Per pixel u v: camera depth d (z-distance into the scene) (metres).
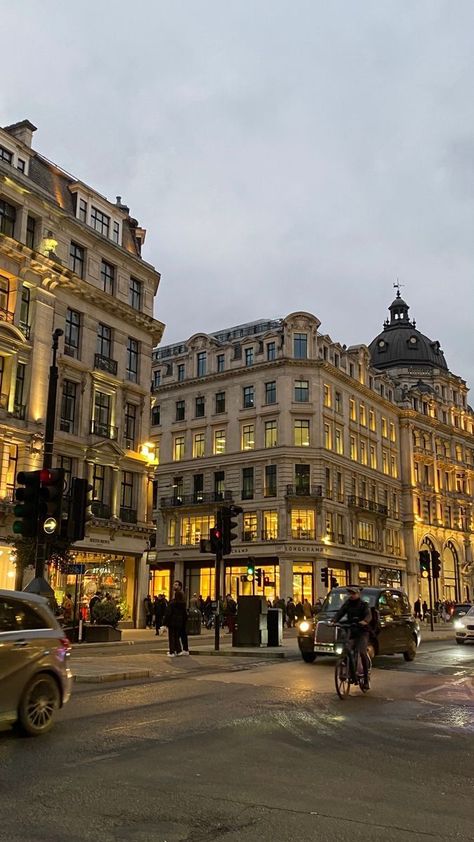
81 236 35.88
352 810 5.40
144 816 5.14
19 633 7.85
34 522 13.81
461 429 81.19
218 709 9.87
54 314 33.69
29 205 32.78
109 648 22.64
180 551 57.62
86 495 14.82
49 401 17.03
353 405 62.66
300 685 12.77
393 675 15.18
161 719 8.97
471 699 11.62
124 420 37.91
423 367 81.88
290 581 52.03
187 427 60.84
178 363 63.25
